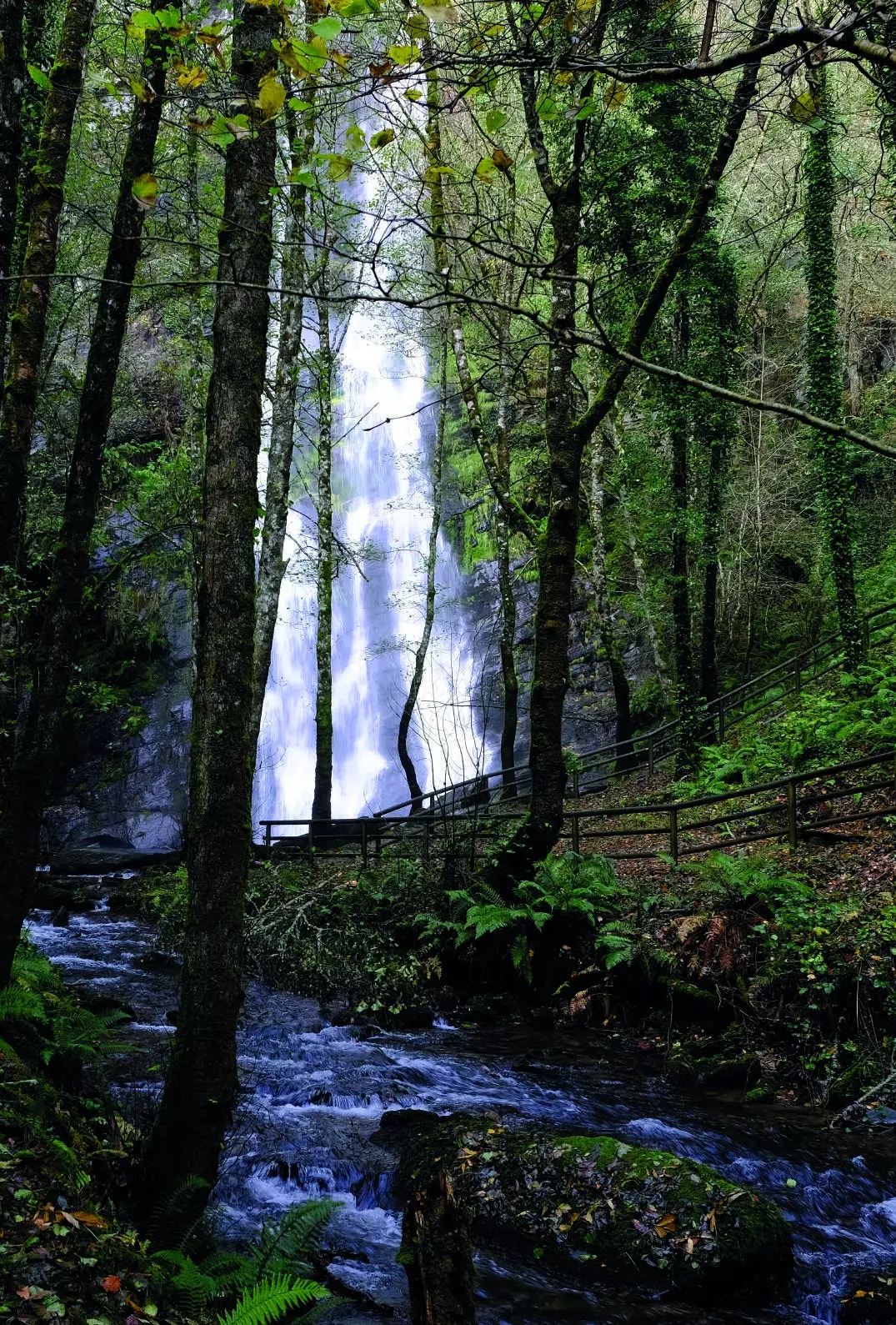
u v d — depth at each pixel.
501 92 9.65
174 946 12.70
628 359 2.26
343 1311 4.49
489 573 28.56
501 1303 4.75
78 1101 5.08
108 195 16.72
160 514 20.03
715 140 13.59
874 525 21.53
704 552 18.52
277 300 14.36
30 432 6.31
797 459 23.03
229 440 4.83
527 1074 8.21
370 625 29.98
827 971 8.20
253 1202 5.67
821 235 15.38
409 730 27.72
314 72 2.78
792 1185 6.05
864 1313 4.69
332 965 11.11
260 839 23.50
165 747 27.16
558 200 9.35
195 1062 4.46
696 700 16.47
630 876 11.21
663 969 9.20
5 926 5.20
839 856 9.93
